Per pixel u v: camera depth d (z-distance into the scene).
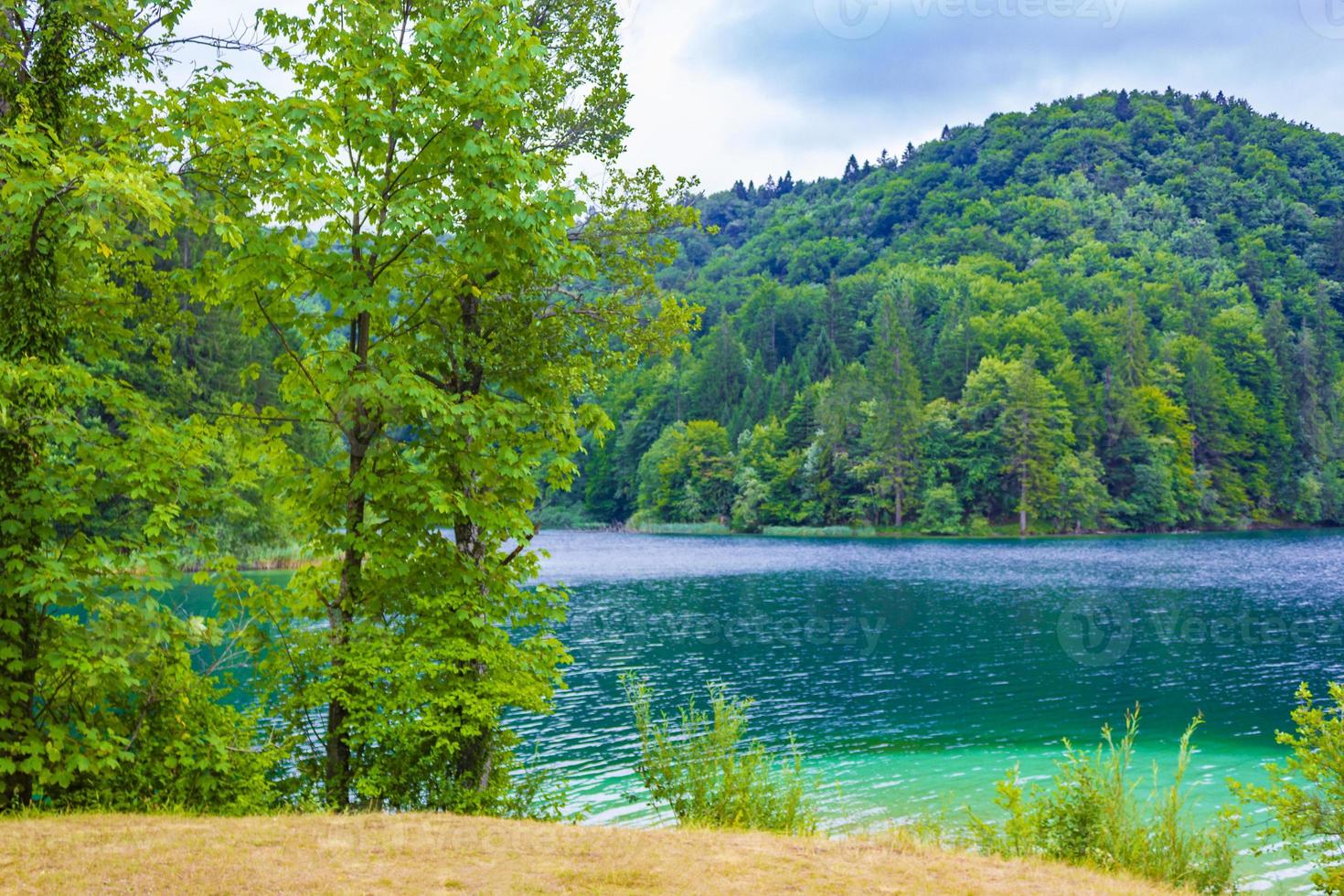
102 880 6.45
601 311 13.34
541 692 11.12
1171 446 112.12
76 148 9.43
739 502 113.38
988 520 107.06
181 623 9.71
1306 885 12.30
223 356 51.31
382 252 10.50
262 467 11.42
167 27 10.76
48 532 9.18
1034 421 104.50
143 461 9.70
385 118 10.23
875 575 61.25
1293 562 70.00
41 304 9.84
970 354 124.38
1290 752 20.59
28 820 8.21
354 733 10.55
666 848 8.08
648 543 95.69
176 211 9.85
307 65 10.69
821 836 10.31
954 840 10.62
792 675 29.47
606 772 18.23
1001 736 21.98
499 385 12.23
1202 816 15.46
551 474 11.75
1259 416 122.50
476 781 11.27
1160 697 26.58
